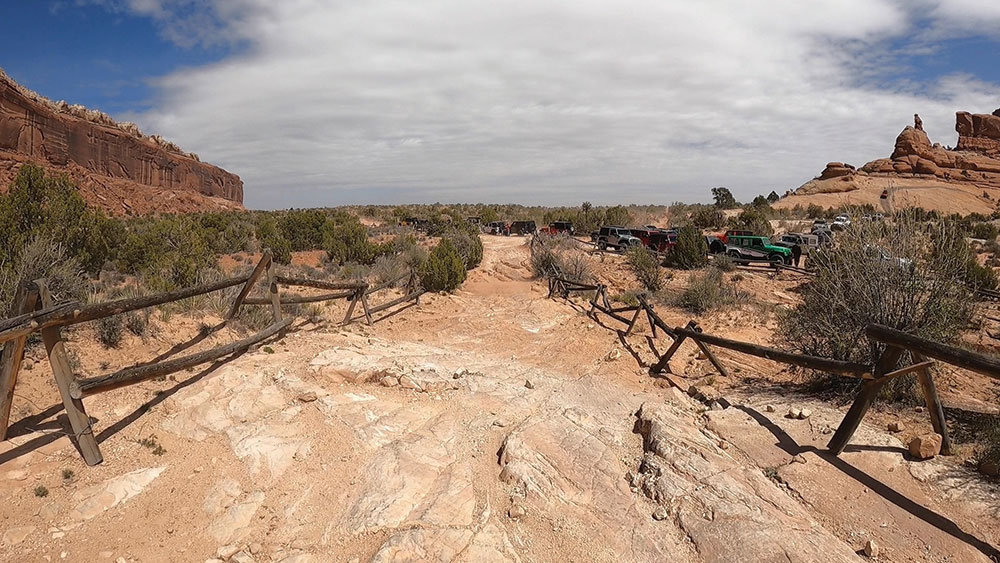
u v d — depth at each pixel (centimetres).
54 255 833
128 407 554
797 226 4600
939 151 8425
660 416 596
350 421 577
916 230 704
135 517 417
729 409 631
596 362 865
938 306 678
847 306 699
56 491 428
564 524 427
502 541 402
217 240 2700
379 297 1440
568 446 541
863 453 507
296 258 2545
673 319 1340
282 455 507
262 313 920
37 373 566
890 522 416
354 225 3016
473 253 2506
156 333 732
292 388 630
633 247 2433
